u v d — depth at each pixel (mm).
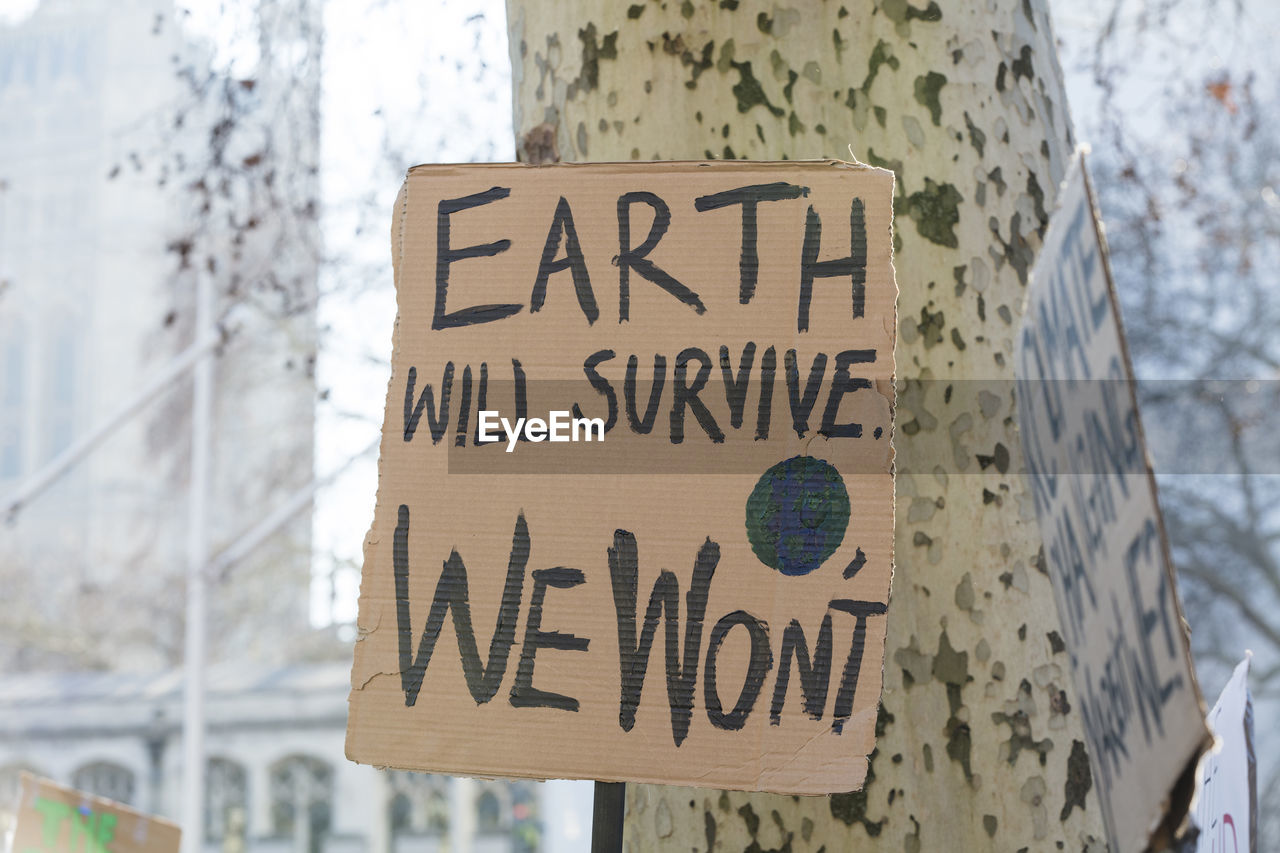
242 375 19016
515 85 2150
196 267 7480
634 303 1331
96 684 22703
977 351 1793
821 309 1299
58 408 36875
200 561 11484
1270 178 11695
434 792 21609
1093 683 1102
